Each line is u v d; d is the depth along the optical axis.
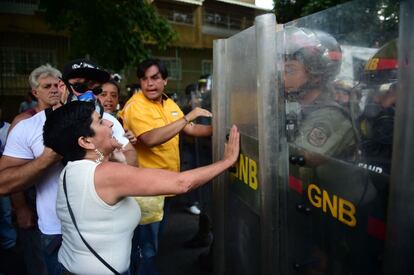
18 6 11.89
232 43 1.94
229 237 2.15
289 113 1.45
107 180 1.39
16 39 11.96
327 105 1.20
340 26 1.13
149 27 7.80
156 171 1.41
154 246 2.46
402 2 0.84
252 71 1.65
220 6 18.69
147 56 7.62
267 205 1.52
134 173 1.38
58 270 1.93
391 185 0.88
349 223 1.10
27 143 1.85
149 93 2.46
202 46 18.16
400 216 0.86
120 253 1.47
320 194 1.25
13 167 1.78
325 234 1.23
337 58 1.14
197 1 17.62
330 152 1.18
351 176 1.08
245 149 1.79
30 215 2.31
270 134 1.48
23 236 2.37
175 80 17.14
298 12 7.13
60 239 1.91
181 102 7.00
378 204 0.98
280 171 1.50
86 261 1.43
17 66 11.92
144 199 2.28
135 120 2.41
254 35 1.61
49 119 1.50
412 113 0.83
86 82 1.88
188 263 3.26
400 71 0.85
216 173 1.62
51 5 6.86
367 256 1.03
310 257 1.33
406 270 0.87
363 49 1.03
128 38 7.27
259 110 1.51
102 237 1.42
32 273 2.40
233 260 2.10
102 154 1.52
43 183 1.90
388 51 0.94
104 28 6.98
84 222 1.42
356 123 1.06
